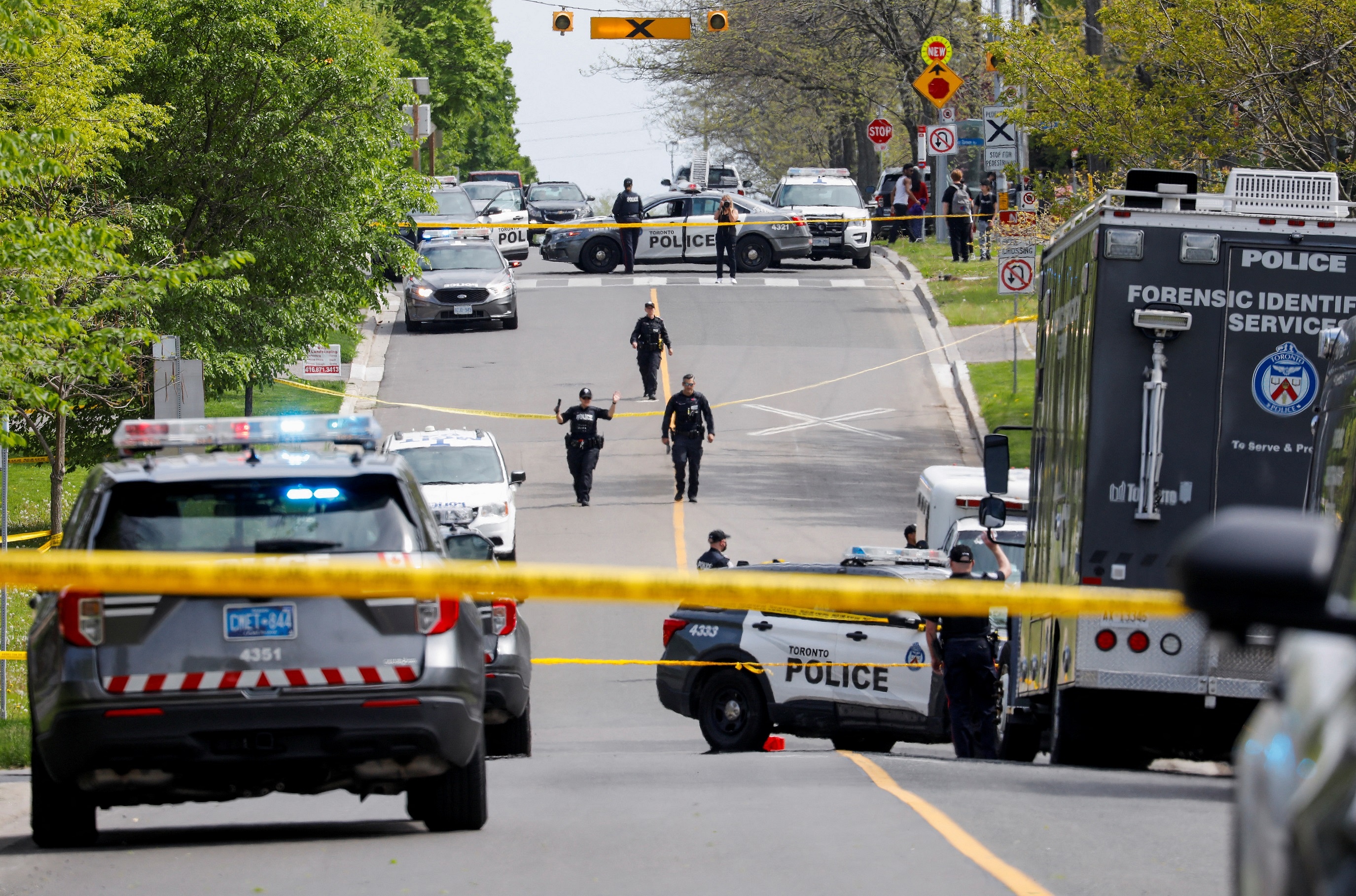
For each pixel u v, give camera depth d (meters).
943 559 59.41
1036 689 46.94
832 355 140.25
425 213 172.00
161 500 27.75
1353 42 82.75
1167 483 41.72
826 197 182.38
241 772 27.61
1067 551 43.81
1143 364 41.78
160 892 25.17
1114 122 98.19
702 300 161.38
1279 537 8.83
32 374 64.12
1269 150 90.06
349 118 100.88
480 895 24.73
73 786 28.34
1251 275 41.66
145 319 81.19
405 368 137.50
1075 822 31.48
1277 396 41.66
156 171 97.69
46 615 28.19
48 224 53.66
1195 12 88.38
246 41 96.81
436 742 28.11
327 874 26.50
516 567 17.23
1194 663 40.94
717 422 121.69
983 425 117.75
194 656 27.34
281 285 103.56
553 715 63.78
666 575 17.11
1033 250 118.62
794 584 17.34
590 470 101.12
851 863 26.89
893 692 55.44
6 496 59.50
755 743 57.75
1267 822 10.13
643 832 30.30
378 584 16.66
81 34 73.50
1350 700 9.48
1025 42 101.06
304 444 30.58
